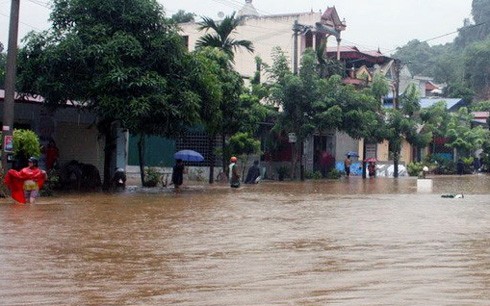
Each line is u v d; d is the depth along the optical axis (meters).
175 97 24.86
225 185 33.56
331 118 41.19
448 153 70.38
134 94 24.05
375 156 58.12
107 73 23.75
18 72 25.03
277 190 30.30
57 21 25.23
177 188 29.48
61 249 11.05
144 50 24.88
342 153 55.88
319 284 8.30
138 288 8.05
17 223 14.52
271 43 55.34
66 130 31.09
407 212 18.91
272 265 9.73
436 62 117.00
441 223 15.88
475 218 17.27
